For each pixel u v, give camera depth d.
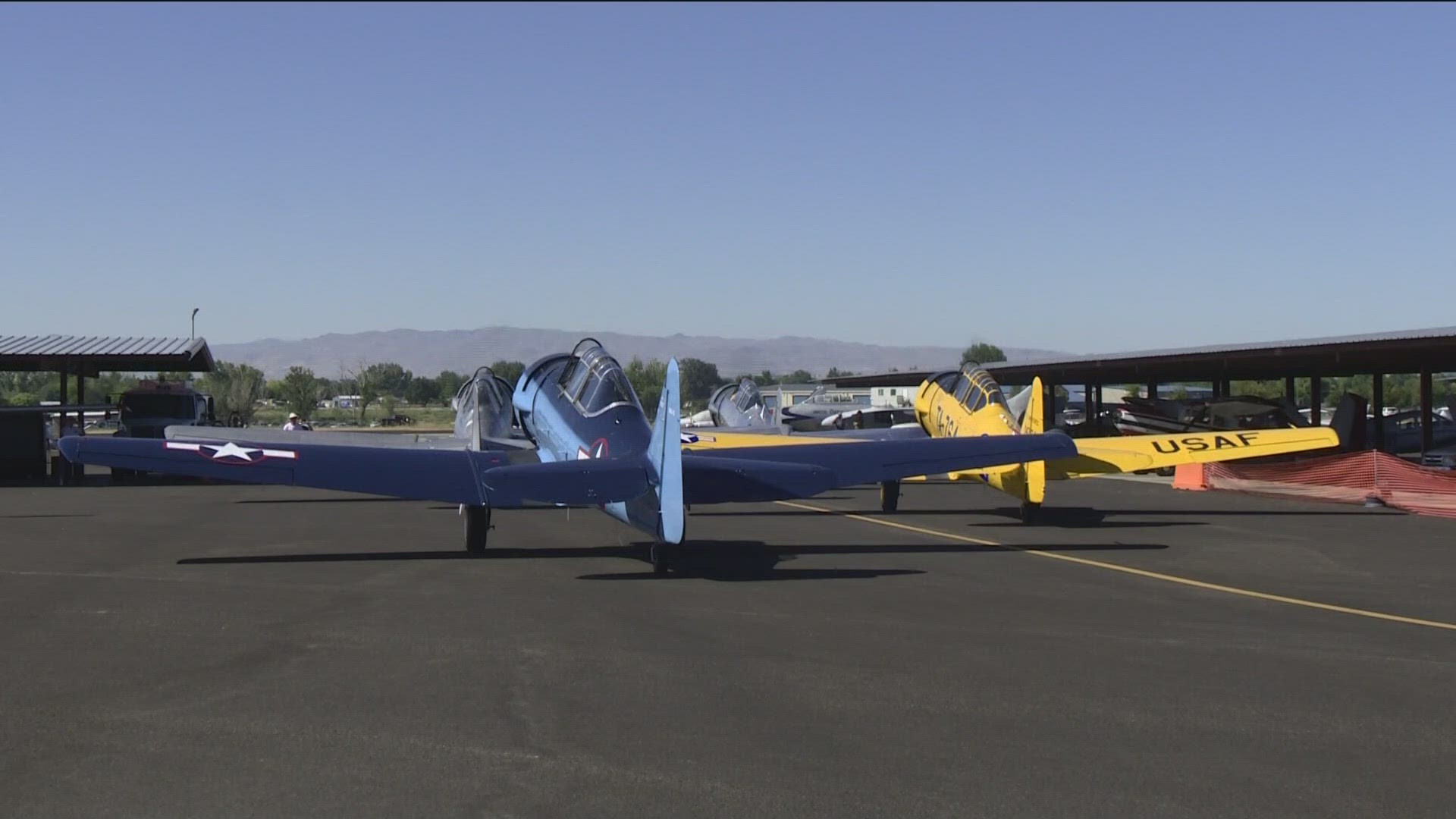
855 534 16.80
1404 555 14.30
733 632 8.92
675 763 5.68
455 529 17.19
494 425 22.34
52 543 15.33
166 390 40.12
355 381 154.75
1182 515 20.00
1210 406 33.22
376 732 6.18
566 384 15.85
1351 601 10.72
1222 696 7.03
